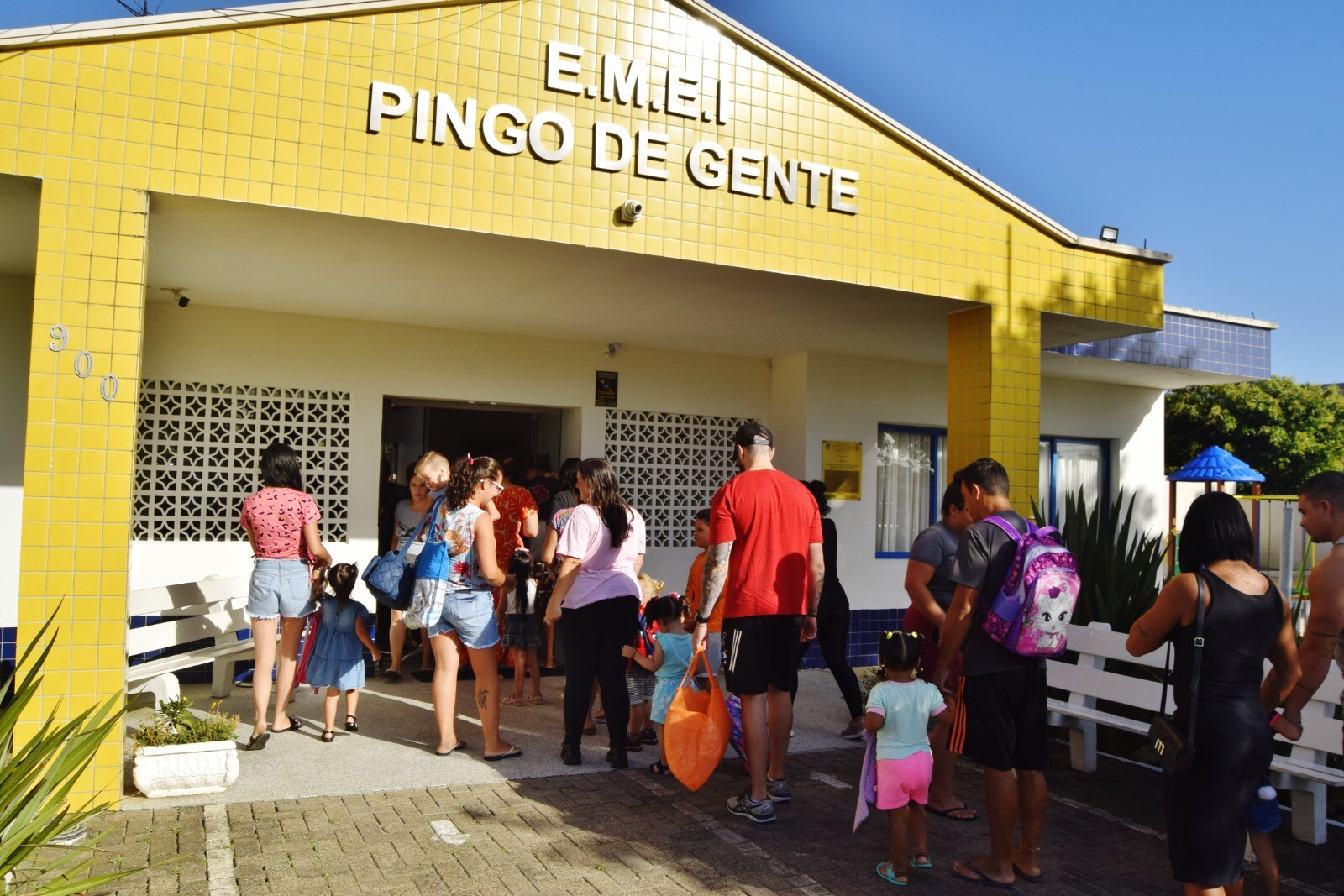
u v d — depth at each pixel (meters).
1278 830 5.11
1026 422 7.41
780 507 5.07
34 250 6.61
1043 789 4.30
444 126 5.53
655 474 10.08
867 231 6.82
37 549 4.70
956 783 5.79
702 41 6.27
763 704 4.98
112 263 4.86
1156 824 5.09
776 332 8.92
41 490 4.72
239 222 5.53
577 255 6.18
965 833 4.91
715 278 6.74
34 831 3.32
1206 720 3.44
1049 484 11.61
